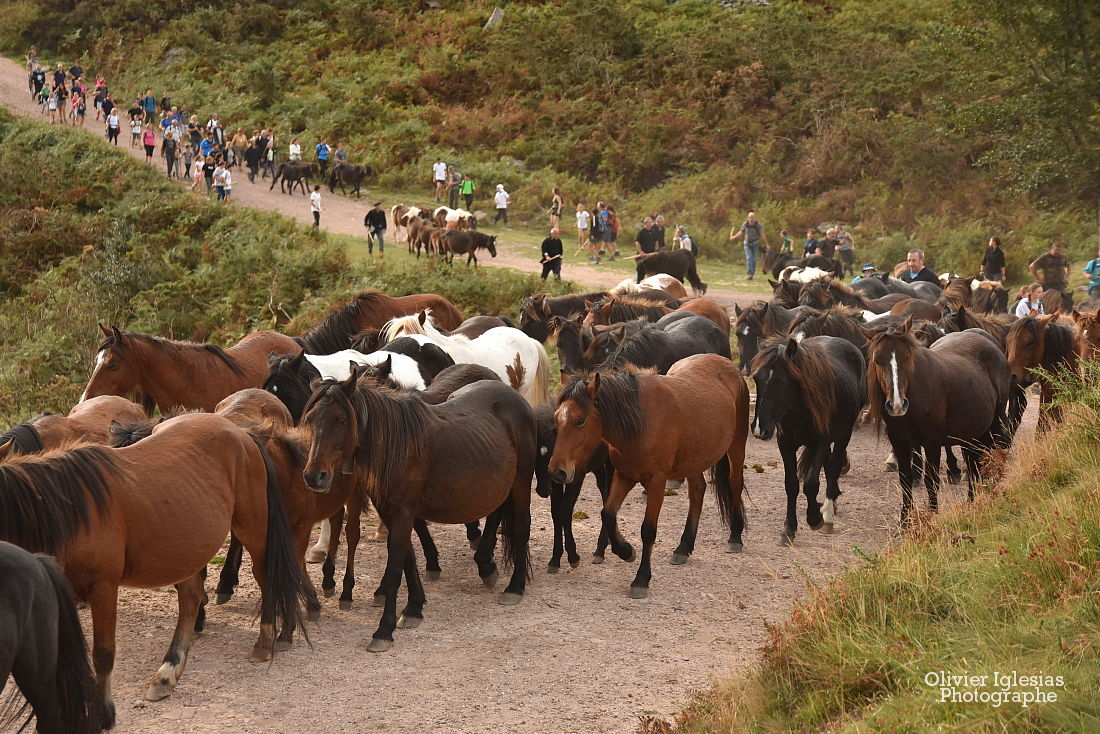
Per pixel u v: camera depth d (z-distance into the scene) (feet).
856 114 139.85
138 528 19.40
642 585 28.07
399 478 24.39
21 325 73.10
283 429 25.46
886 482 40.34
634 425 27.22
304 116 151.53
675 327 41.27
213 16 180.04
